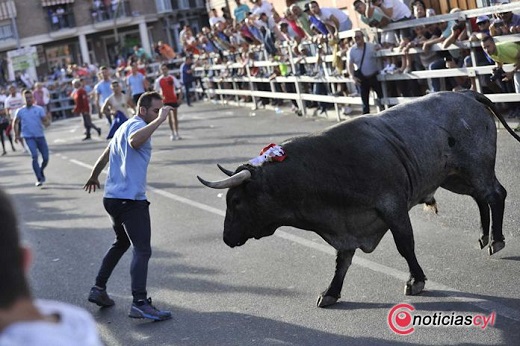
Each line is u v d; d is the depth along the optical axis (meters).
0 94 39.22
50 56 64.44
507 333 5.68
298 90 19.86
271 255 8.75
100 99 24.27
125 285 8.55
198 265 8.85
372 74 15.37
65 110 40.19
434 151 6.88
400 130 6.78
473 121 7.15
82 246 10.75
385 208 6.50
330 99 17.98
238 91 25.27
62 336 1.94
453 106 7.11
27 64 47.12
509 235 7.95
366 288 7.15
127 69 36.59
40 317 2.01
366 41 15.52
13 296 2.02
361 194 6.42
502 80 12.20
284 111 21.80
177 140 20.61
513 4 11.85
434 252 7.88
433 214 9.27
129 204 7.31
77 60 65.00
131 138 7.22
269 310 7.02
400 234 6.55
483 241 7.50
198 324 6.97
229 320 6.94
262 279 7.95
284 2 26.80
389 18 14.79
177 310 7.44
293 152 6.41
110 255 7.76
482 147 7.17
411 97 15.12
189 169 15.62
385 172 6.47
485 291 6.55
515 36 11.81
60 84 40.16
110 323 7.39
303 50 18.67
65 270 9.59
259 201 6.35
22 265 2.06
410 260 6.65
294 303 7.08
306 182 6.33
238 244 6.56
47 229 12.42
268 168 6.34
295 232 9.55
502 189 7.30
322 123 18.16
